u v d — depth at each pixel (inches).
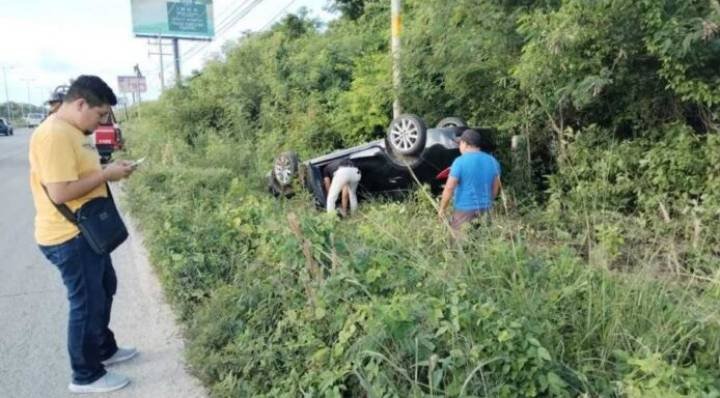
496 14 287.0
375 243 163.5
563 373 103.4
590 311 118.2
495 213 215.5
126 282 229.1
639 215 219.1
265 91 589.9
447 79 319.6
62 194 125.3
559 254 159.5
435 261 154.7
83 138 132.3
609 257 163.8
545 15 246.2
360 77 429.4
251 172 435.2
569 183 257.0
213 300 166.6
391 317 108.7
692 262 162.9
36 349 167.5
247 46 679.1
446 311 113.0
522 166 286.2
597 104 259.0
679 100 235.1
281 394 117.3
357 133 417.7
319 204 314.0
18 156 868.0
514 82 288.0
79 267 132.8
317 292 136.0
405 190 287.3
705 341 107.7
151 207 298.2
